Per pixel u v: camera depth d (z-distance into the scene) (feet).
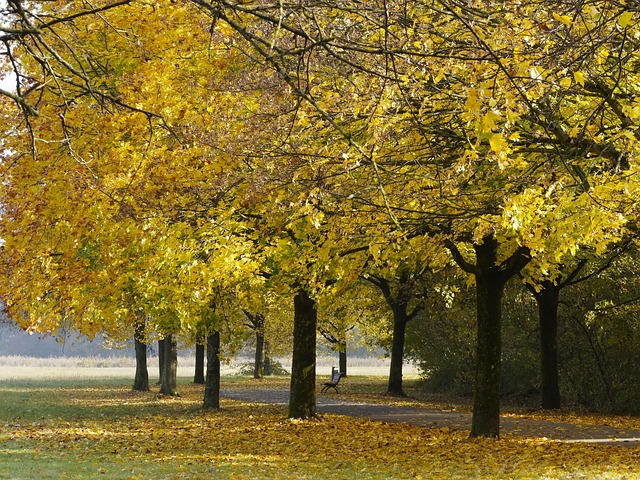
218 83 32.71
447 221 38.42
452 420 79.87
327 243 41.14
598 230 30.12
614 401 94.27
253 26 29.81
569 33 24.20
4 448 56.24
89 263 30.40
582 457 50.03
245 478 42.88
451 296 96.07
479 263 60.59
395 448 57.11
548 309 91.81
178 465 48.73
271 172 35.17
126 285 38.32
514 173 38.63
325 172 33.14
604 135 32.40
